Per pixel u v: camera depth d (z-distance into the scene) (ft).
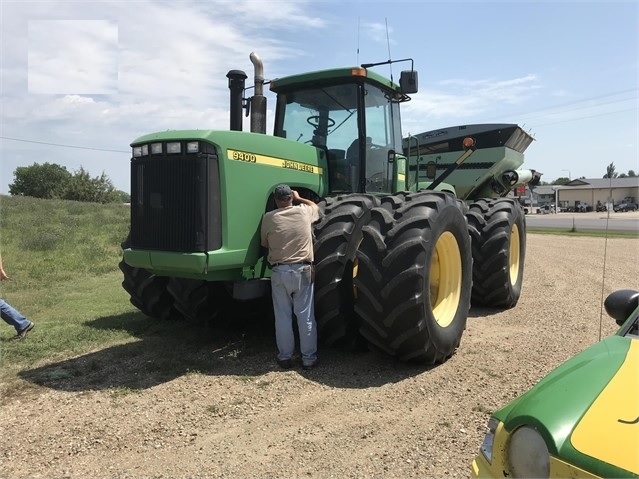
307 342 13.87
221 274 13.57
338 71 16.57
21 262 33.04
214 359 14.60
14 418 11.00
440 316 14.83
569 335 17.46
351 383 12.96
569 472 5.08
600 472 4.88
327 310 14.06
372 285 13.03
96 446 9.86
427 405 11.68
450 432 10.39
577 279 29.89
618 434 5.19
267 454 9.58
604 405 5.65
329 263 13.88
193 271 12.49
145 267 13.37
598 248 49.73
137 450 9.73
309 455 9.54
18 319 16.55
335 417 11.07
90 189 176.76
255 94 16.61
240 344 15.98
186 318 18.04
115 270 31.89
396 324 13.01
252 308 17.39
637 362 6.57
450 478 8.79
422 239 13.05
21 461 9.35
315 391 12.43
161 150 12.87
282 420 10.91
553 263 37.78
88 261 34.09
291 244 13.52
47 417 11.03
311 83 17.44
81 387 12.66
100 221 61.46
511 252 22.91
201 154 12.50
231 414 11.18
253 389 12.51
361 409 11.46
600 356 6.97
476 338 17.21
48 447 9.82
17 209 69.77
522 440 5.64
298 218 13.60
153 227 13.08
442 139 33.27
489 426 6.38
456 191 33.22
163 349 15.46
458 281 15.49
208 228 12.60
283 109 18.26
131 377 13.29
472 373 13.70
